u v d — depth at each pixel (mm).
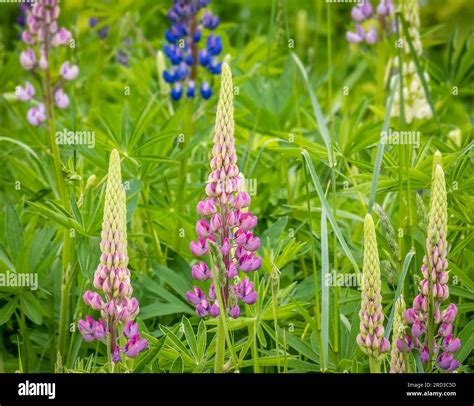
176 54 5516
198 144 5504
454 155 4285
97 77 6832
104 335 3477
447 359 3520
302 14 8055
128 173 4836
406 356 3508
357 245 5004
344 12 9141
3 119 6977
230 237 3541
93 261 4227
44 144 5789
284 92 6336
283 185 5660
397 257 3975
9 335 4766
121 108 6582
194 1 5531
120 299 3451
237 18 9539
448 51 6164
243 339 4180
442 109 6164
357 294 4426
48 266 4672
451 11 8977
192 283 4430
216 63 5613
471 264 4266
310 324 3805
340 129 5453
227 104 3445
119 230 3404
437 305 3461
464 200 4340
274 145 5609
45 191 5016
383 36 5910
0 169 5641
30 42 4695
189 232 4871
